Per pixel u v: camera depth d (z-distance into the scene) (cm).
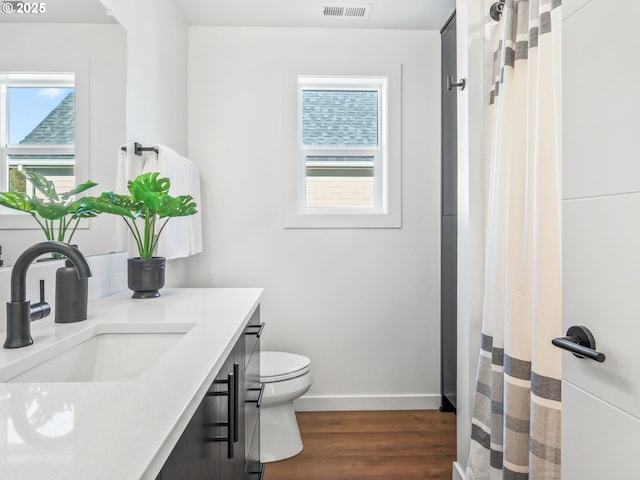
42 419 52
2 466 41
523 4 128
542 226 111
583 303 72
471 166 164
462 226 172
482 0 162
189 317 114
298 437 210
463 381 172
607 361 66
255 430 153
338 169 262
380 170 262
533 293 114
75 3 122
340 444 214
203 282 251
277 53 253
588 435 70
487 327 148
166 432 49
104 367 105
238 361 112
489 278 147
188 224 209
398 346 258
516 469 123
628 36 61
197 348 84
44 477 39
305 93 261
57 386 63
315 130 261
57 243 87
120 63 152
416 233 258
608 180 66
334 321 257
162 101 204
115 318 112
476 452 150
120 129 153
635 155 60
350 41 255
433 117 258
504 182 137
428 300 258
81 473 40
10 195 97
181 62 237
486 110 163
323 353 257
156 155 177
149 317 114
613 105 65
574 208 75
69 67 119
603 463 67
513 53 135
